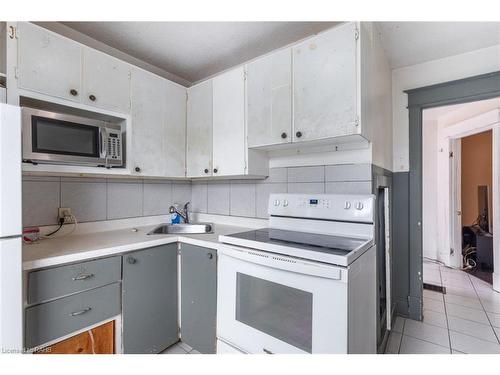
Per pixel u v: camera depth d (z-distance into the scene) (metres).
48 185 1.73
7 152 0.99
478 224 4.02
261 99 1.76
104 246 1.48
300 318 1.18
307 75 1.54
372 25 1.64
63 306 1.28
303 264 1.15
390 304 2.03
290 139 1.61
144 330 1.62
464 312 2.40
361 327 1.24
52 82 1.44
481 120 3.12
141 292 1.61
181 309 1.81
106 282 1.44
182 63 2.31
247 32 1.87
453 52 2.11
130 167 1.83
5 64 1.30
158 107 2.02
